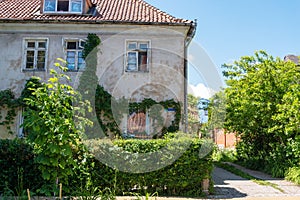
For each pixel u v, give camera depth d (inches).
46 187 217.3
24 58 527.2
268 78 547.2
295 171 417.1
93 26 526.0
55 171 207.5
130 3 614.2
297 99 420.5
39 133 197.8
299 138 417.4
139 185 297.9
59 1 557.6
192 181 303.1
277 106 478.0
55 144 199.3
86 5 557.9
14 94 511.8
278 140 533.6
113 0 628.7
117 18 531.8
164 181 301.0
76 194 240.8
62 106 205.5
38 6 593.0
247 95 568.7
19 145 281.3
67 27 529.0
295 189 354.0
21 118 505.0
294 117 432.8
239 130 633.0
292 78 535.8
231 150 828.6
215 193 320.8
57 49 526.3
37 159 203.5
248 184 390.3
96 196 241.8
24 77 518.0
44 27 529.7
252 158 612.1
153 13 564.7
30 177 276.2
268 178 452.1
